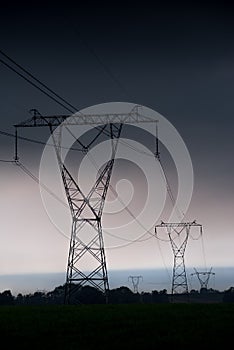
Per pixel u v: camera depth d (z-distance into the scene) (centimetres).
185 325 4019
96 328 3916
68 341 3375
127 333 3672
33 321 4331
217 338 3416
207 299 10006
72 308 5662
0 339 3450
